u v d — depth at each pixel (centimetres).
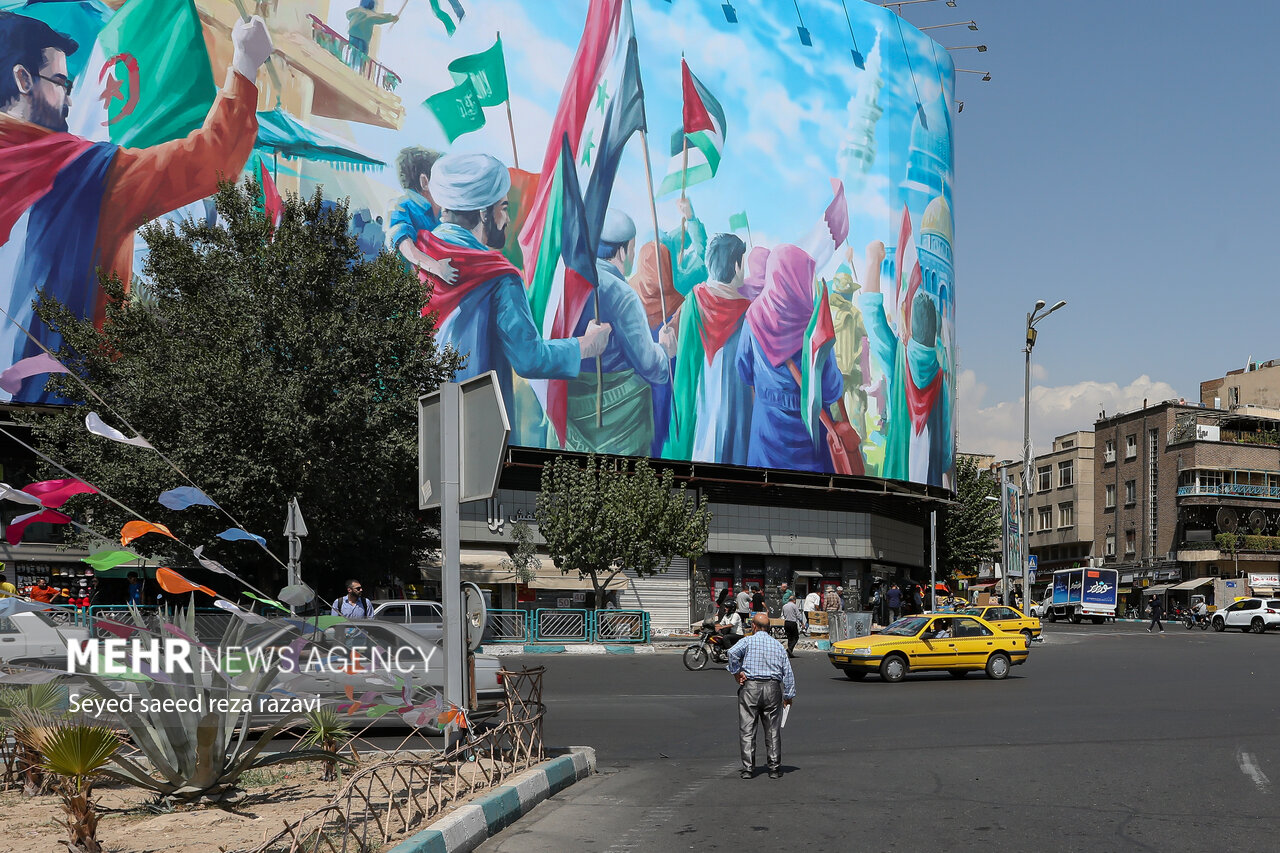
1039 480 8988
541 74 4234
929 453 5241
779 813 837
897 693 1897
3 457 3183
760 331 4697
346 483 2466
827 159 5034
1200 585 6900
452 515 938
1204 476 7181
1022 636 2262
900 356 5162
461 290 3938
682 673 2262
